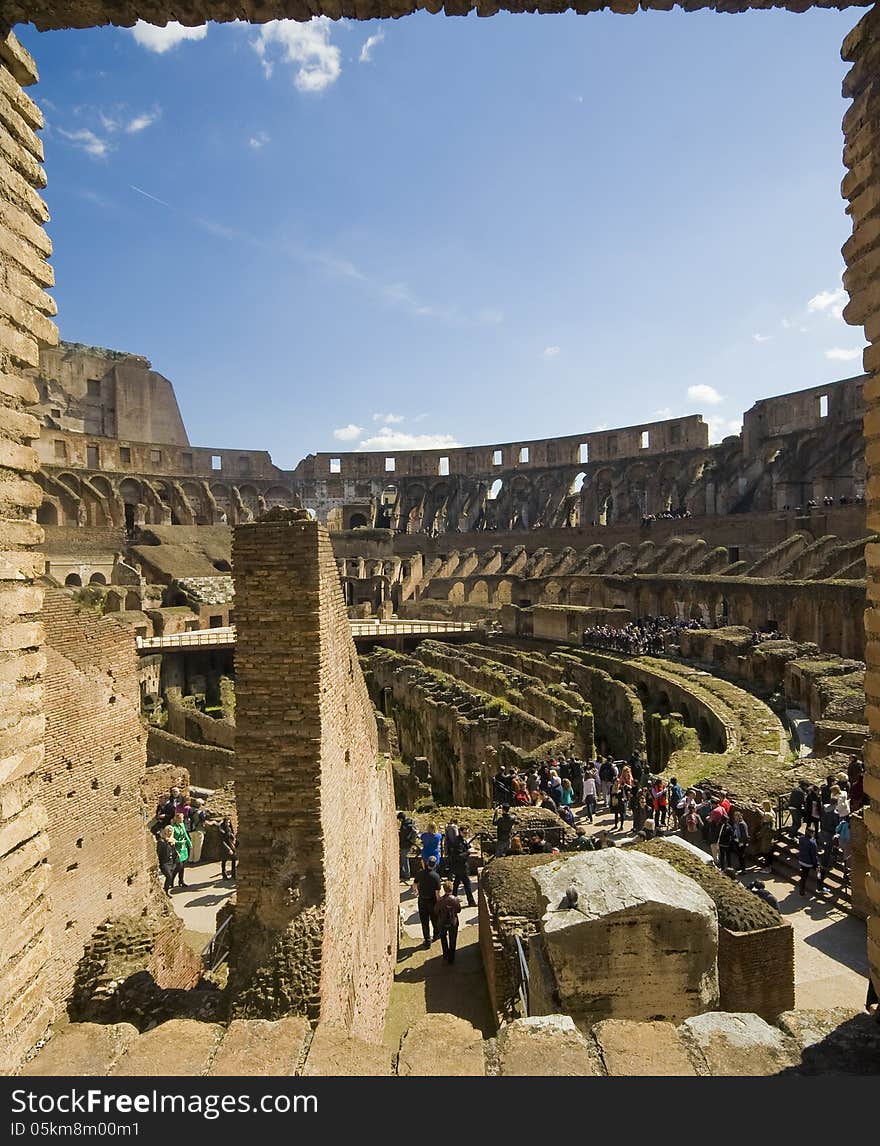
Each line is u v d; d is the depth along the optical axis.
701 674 40.88
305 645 9.50
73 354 98.12
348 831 11.42
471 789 31.36
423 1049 5.33
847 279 6.32
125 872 15.98
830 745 24.81
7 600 5.84
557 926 9.13
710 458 82.56
